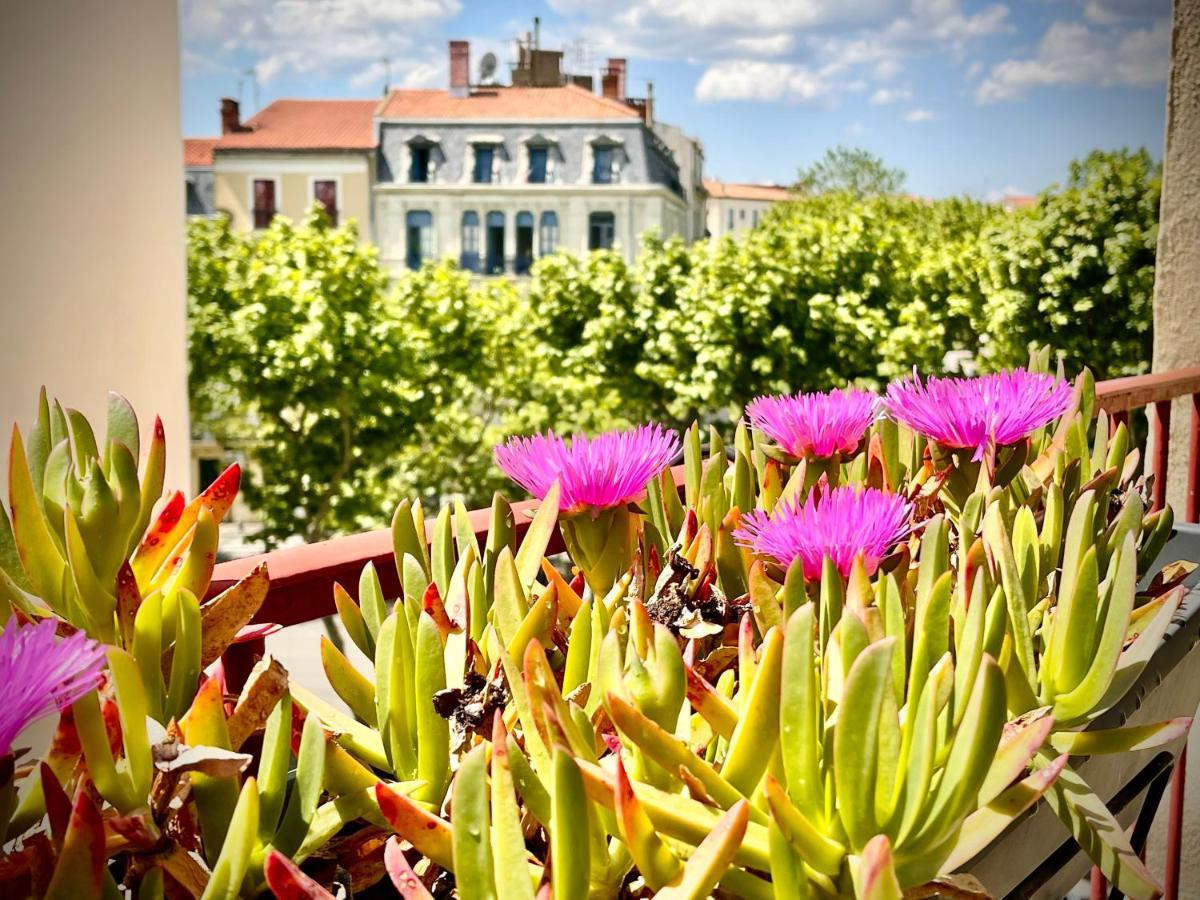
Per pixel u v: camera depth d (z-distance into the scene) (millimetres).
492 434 24234
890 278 21953
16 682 388
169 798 462
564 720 455
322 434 23938
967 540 651
